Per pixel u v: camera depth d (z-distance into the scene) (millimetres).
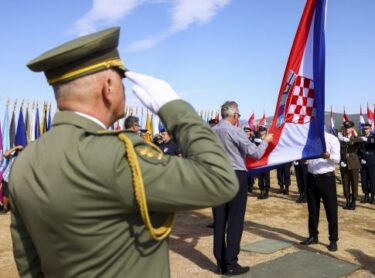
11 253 5734
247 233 6863
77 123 1116
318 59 4652
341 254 5621
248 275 4754
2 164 8594
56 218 1043
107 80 1153
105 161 1030
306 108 4777
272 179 15555
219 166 1071
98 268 1062
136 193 1014
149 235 1100
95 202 1028
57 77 1147
